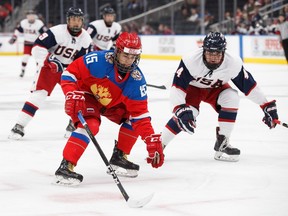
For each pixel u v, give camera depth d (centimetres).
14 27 3638
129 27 3378
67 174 653
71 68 656
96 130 659
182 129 736
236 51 2864
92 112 663
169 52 3161
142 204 567
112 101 664
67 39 973
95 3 3422
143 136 646
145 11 3347
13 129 967
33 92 966
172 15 3238
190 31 3183
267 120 785
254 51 2794
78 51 989
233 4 3042
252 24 2825
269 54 2736
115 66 643
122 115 693
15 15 3644
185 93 749
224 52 731
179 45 3105
